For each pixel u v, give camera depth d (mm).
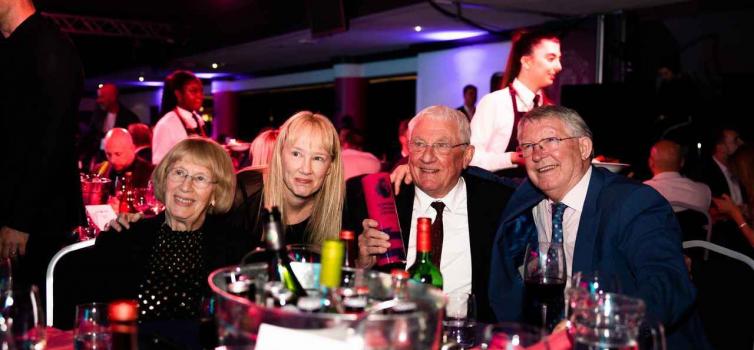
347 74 12617
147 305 2309
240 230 2465
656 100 6602
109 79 17609
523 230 2471
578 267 2238
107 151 5266
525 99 4059
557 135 2277
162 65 14078
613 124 6676
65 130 2768
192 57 13023
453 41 10188
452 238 2633
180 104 5742
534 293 1949
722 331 2389
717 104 6664
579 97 6859
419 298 1292
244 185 2795
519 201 2439
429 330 1147
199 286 2350
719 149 5770
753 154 4184
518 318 2309
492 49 9617
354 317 1096
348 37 10109
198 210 2363
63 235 2898
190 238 2373
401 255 2061
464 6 6988
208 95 18547
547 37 3973
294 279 1487
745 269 2410
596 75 7078
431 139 2502
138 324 1962
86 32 12164
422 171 2529
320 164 2508
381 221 2051
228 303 1188
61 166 2797
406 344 1110
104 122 8188
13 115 2752
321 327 1105
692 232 4363
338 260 1243
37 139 2723
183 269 2352
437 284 1929
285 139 2541
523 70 4055
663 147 4492
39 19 2768
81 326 1655
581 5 6684
